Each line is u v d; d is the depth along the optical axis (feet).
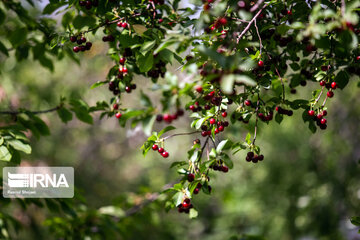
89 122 12.75
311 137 27.68
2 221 12.95
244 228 30.30
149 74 10.23
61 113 12.52
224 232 30.89
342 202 23.86
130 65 9.88
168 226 25.93
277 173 29.27
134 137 37.78
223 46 7.30
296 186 27.45
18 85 25.63
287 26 7.24
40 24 12.03
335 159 25.22
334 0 8.54
